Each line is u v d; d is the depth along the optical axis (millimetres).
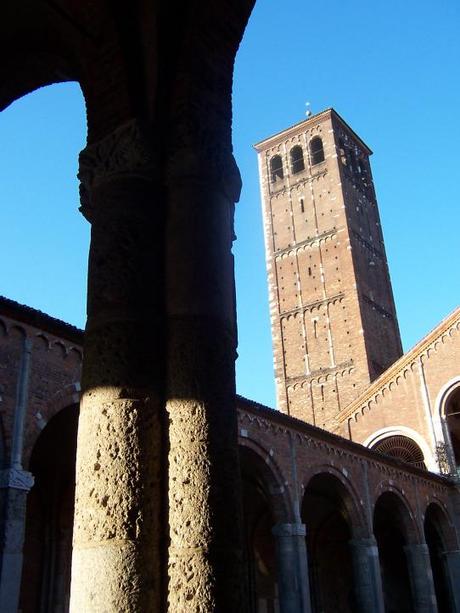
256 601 30438
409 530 29312
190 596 3322
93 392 3746
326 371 53031
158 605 3354
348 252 56250
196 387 3805
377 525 36500
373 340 54156
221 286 4195
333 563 33969
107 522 3406
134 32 4699
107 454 3564
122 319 3889
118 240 4113
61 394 14711
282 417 22047
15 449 13250
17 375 13844
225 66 4938
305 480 22562
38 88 5992
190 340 3934
